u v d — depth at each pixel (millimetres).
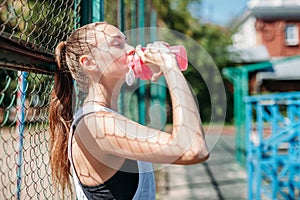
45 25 1992
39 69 1734
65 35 2209
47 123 2078
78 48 1751
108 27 1754
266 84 20406
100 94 1724
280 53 26625
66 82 1879
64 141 1853
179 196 6883
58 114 1858
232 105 19016
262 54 22328
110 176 1669
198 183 7973
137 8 5930
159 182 7949
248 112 7633
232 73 13344
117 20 4457
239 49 23047
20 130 1878
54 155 1854
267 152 6281
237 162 10617
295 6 26391
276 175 5543
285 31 26594
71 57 1773
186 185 7770
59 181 1866
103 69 1717
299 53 26562
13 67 1485
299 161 5680
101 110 1658
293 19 26516
